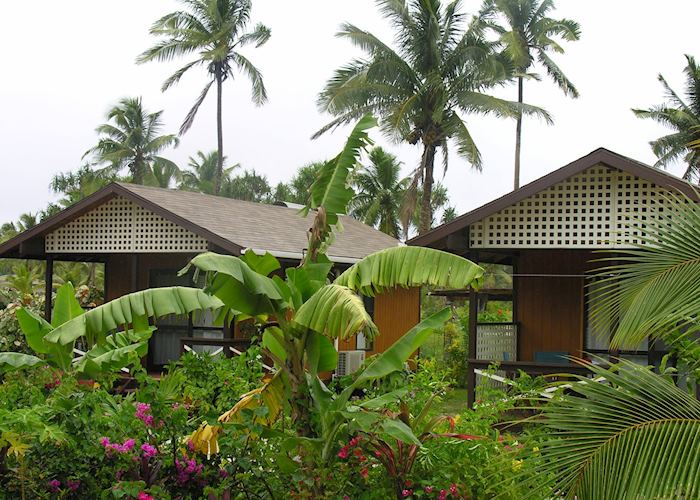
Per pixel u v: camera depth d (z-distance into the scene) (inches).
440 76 1050.1
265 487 237.9
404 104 1042.7
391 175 1601.9
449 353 754.8
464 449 219.1
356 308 207.0
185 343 546.3
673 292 172.2
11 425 209.2
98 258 665.6
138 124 1990.7
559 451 152.5
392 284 233.0
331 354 249.4
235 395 276.2
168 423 242.8
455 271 226.5
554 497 151.4
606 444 148.8
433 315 229.6
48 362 336.8
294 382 234.2
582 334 549.0
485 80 1080.8
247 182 2258.9
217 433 238.7
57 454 229.1
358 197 1599.4
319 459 219.5
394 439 228.2
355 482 220.4
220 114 1457.9
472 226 482.9
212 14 1393.9
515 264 595.8
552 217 468.8
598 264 547.2
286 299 233.9
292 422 249.0
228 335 542.0
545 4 1405.0
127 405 242.4
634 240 448.1
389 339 679.7
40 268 1332.4
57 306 377.1
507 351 559.8
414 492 213.3
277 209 726.5
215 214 587.5
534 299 565.9
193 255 620.4
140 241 580.1
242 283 226.8
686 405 146.8
